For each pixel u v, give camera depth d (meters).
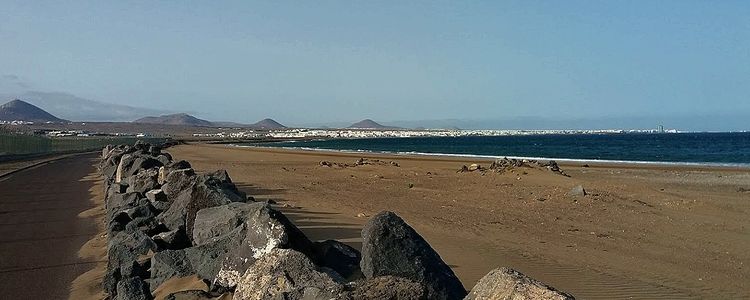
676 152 76.94
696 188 28.03
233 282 6.84
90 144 85.44
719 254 13.12
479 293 4.43
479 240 12.92
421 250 6.21
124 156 25.50
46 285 9.20
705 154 70.56
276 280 5.65
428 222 15.56
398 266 6.05
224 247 7.72
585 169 39.72
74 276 9.67
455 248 11.38
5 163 45.22
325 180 28.69
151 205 12.72
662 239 14.70
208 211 8.98
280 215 7.07
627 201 21.39
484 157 58.12
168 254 7.82
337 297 4.95
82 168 39.59
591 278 9.68
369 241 6.14
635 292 8.94
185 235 9.90
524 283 4.21
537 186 25.39
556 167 33.25
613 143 122.94
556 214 18.25
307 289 5.38
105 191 21.16
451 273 6.32
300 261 5.80
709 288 9.79
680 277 10.53
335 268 7.17
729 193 25.64
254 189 23.66
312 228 12.88
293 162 44.38
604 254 12.35
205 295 6.68
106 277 8.35
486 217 17.14
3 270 10.20
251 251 6.82
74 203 19.83
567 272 9.98
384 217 6.30
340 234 12.08
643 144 113.81
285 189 24.02
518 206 19.75
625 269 10.85
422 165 40.53
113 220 11.89
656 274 10.60
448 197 22.00
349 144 125.62
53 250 11.87
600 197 21.88
